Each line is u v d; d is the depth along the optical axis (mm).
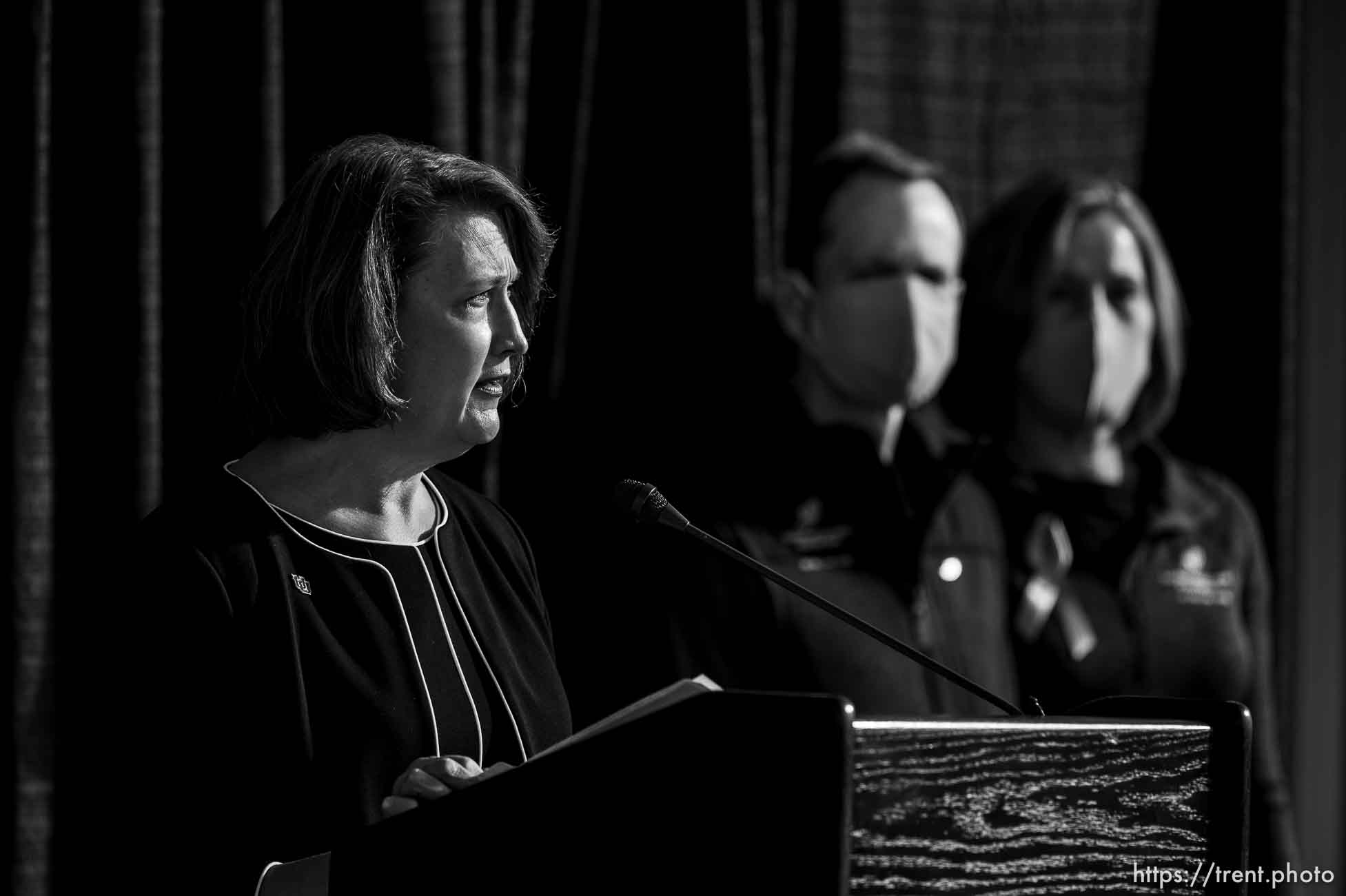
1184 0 9305
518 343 4156
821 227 7430
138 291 6145
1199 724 3725
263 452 4168
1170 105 9289
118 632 3730
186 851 3545
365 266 3879
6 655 5906
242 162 6434
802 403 7105
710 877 2977
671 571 6574
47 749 5926
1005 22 8953
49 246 6172
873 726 3047
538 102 7562
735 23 7816
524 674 4277
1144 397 8211
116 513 6129
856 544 6789
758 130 7773
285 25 6879
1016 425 8031
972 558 7258
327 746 3801
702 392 7547
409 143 4168
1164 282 8148
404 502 4273
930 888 3072
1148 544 7848
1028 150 9000
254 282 4020
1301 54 9734
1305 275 10016
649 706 3346
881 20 8672
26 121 5938
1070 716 4027
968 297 8133
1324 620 9898
